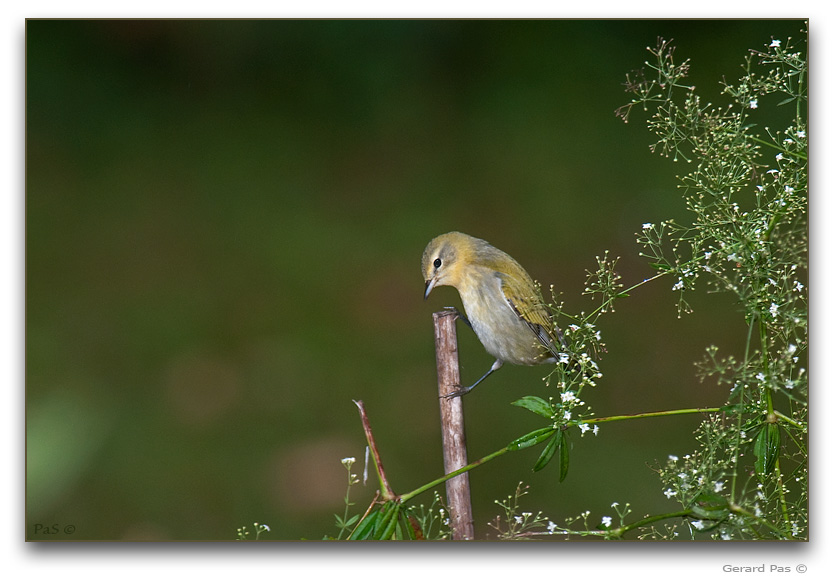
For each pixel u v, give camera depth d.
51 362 12.62
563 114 17.84
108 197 16.44
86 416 6.62
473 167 17.17
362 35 18.73
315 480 10.47
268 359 12.79
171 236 15.59
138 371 12.55
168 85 18.30
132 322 13.54
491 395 11.48
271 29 18.55
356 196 16.70
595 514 9.67
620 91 18.00
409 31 18.70
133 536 9.69
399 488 10.32
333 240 15.42
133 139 17.70
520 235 15.44
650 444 10.76
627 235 15.09
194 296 14.21
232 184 16.95
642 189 16.11
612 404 11.66
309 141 17.92
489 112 18.27
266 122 18.19
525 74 18.56
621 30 18.23
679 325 12.83
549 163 16.94
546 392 11.49
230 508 10.19
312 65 18.69
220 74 18.53
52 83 17.61
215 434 11.33
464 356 12.01
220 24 18.41
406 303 13.87
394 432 11.34
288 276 14.66
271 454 10.92
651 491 9.90
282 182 16.97
